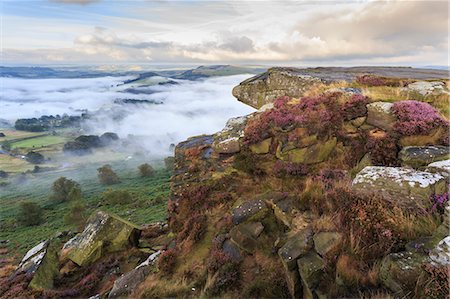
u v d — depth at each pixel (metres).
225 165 12.00
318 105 11.34
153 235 18.77
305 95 13.87
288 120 11.14
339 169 9.41
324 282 5.54
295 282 6.03
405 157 8.18
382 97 11.48
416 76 14.87
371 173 6.87
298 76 15.75
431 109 9.73
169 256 9.69
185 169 12.85
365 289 4.99
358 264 5.38
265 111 12.59
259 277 7.05
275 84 17.03
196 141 14.52
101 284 13.80
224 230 9.41
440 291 4.00
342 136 10.29
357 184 6.80
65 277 15.45
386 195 6.24
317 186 8.26
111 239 16.58
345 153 10.04
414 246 4.97
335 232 6.15
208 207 10.98
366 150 9.55
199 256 9.15
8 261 51.88
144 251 15.98
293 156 10.45
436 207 5.77
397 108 9.75
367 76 14.31
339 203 6.77
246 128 12.16
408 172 6.55
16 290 14.09
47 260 16.47
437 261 4.49
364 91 12.30
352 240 5.66
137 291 8.95
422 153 7.99
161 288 8.45
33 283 14.59
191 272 8.58
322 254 5.86
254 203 9.09
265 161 11.23
